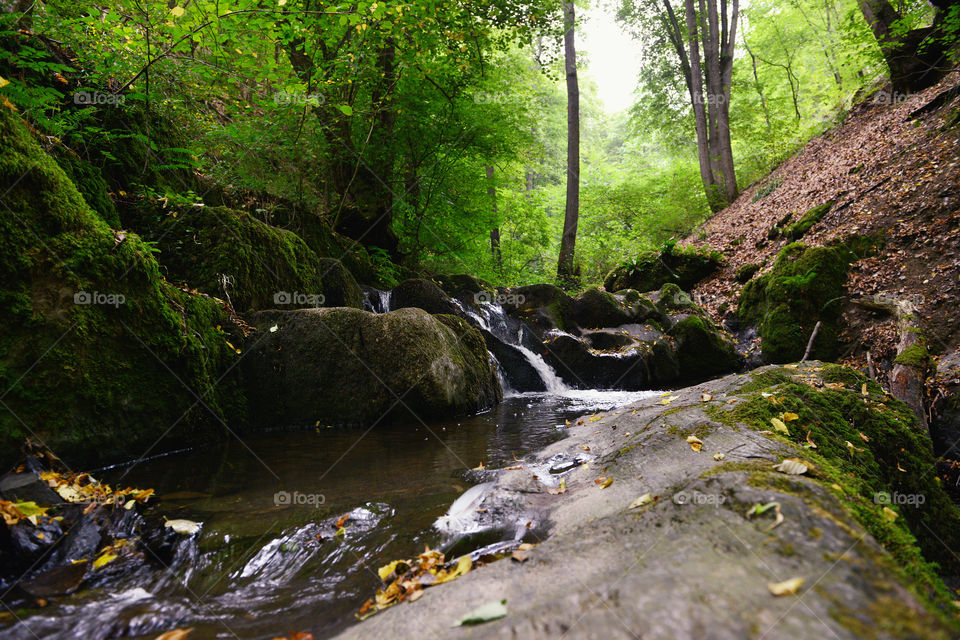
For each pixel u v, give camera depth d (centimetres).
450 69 902
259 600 188
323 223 867
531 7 940
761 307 939
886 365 663
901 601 115
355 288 773
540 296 1021
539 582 150
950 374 511
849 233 884
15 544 200
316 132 798
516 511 260
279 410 503
